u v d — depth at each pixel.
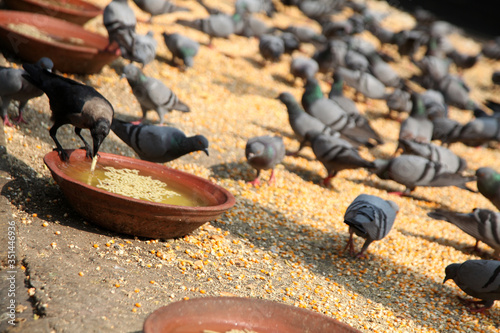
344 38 18.45
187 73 13.18
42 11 11.19
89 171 6.07
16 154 6.55
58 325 4.02
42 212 5.70
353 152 9.30
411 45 20.80
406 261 7.51
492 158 14.56
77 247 5.26
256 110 12.65
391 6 32.72
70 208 5.97
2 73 6.75
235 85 13.80
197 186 6.48
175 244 5.96
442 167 9.87
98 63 10.28
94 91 5.70
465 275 6.27
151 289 4.93
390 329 5.50
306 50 20.08
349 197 9.60
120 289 4.77
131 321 4.33
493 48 23.28
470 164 13.60
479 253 8.46
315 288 5.97
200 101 11.86
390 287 6.61
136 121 9.54
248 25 16.78
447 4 34.06
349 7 26.05
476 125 12.53
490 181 9.14
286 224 7.67
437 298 6.62
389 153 12.77
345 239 7.71
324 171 10.55
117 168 6.48
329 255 7.10
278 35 17.86
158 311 3.68
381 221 6.68
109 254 5.32
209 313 4.05
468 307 6.53
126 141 7.23
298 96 14.42
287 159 10.62
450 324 5.99
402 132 11.69
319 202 8.92
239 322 4.13
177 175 6.66
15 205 5.61
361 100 16.52
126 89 10.96
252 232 7.07
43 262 4.82
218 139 10.25
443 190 11.59
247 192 8.38
